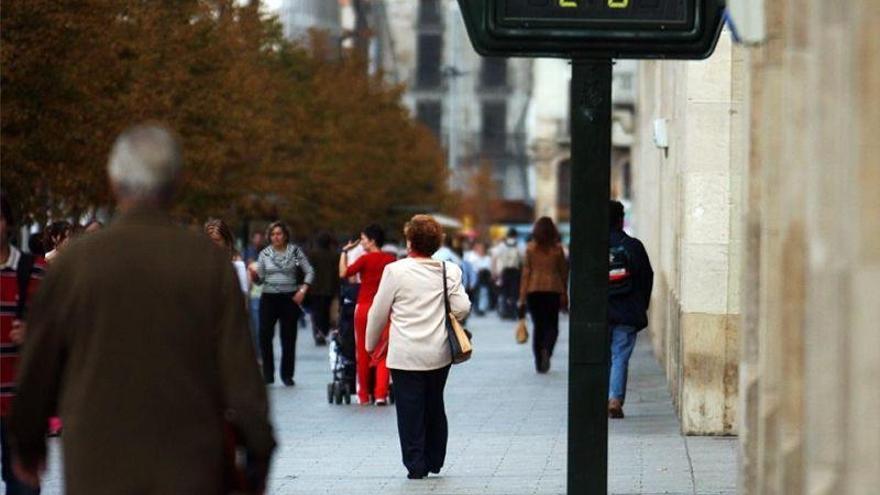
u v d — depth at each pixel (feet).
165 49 261.24
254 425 39.27
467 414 119.75
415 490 82.74
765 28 53.98
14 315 65.36
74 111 215.10
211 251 40.06
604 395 60.34
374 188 447.83
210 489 39.34
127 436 38.96
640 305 113.60
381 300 86.79
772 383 53.78
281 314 149.18
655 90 185.98
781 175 52.08
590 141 59.31
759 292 58.03
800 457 49.21
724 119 102.53
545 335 158.61
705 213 102.53
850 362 37.01
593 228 59.72
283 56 385.70
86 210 237.25
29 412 40.09
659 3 58.34
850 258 37.14
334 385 129.90
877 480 34.94
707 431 103.30
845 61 38.29
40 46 205.05
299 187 361.30
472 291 303.48
